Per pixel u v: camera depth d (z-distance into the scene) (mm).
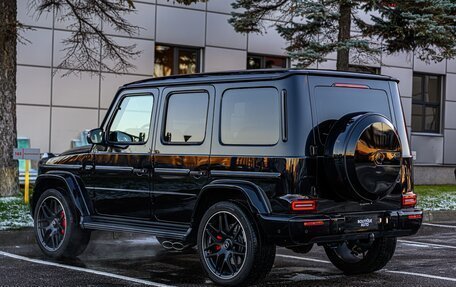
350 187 6871
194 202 7512
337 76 7266
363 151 6883
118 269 8289
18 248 9992
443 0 15773
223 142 7348
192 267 8484
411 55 24203
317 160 6871
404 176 7652
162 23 19891
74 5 15938
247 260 6859
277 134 6926
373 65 23062
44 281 7422
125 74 19344
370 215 7219
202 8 20484
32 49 18094
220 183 7160
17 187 13859
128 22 18141
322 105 7070
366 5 16188
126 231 8062
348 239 7051
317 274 8141
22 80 18031
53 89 18422
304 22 21078
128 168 8242
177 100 7938
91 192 8750
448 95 25328
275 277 7898
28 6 17953
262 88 7148
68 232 8742
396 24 16156
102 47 17641
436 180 23734
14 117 13836
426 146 24906
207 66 20609
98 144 8641
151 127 8133
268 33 21484
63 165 9125
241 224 6922
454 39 16125
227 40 20906
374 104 7559
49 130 18406
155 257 9289
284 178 6766
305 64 16281
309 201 6766
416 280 7816
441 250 10516
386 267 8781
